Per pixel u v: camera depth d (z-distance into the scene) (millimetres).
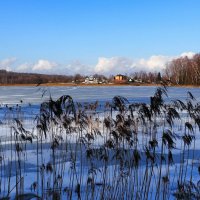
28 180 9781
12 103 39219
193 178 10227
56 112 5879
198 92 63906
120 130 7938
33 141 15250
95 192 8539
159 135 15180
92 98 47000
